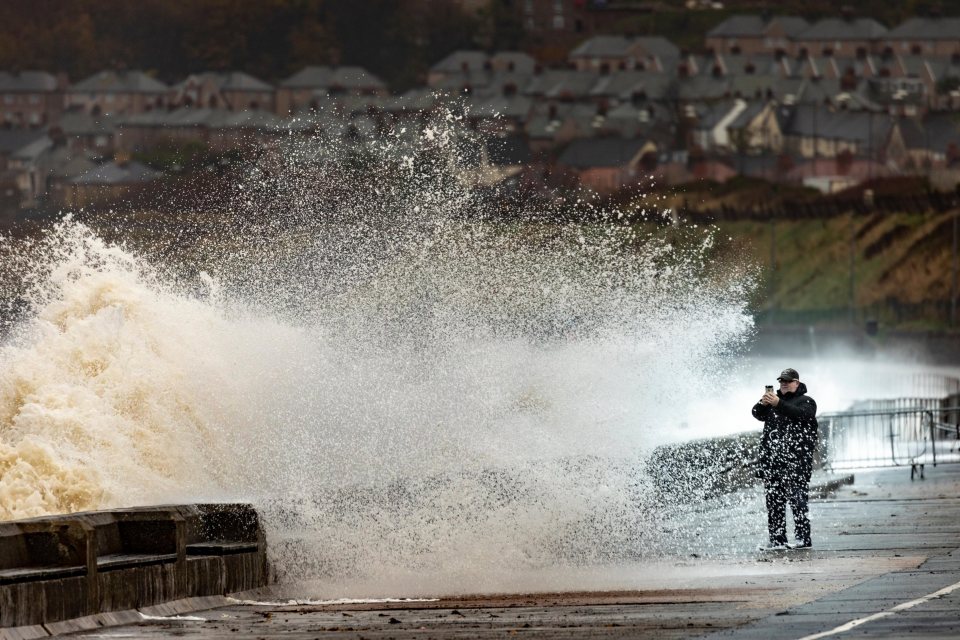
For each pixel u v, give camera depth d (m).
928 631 34.88
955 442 113.69
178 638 36.12
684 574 49.81
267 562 47.47
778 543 57.44
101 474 67.00
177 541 42.78
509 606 42.41
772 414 58.03
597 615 39.72
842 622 36.91
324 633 36.72
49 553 39.16
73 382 76.44
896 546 56.50
